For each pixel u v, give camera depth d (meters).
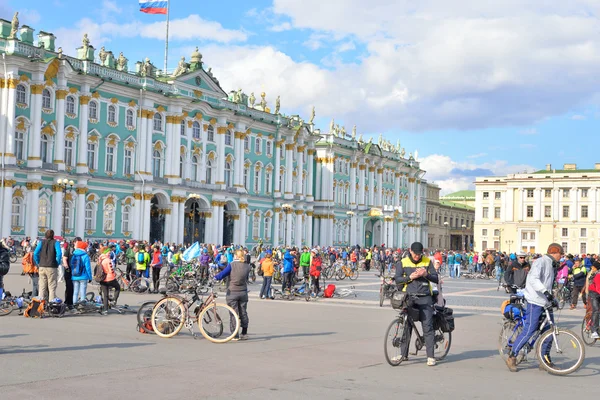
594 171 147.12
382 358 17.42
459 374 15.59
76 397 12.34
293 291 36.34
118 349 17.83
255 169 92.44
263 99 96.19
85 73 67.56
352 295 39.12
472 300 37.88
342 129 113.69
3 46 61.44
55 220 65.06
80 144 67.94
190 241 81.69
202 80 82.44
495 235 153.12
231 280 20.20
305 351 18.31
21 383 13.38
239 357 17.11
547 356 15.92
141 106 74.50
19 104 62.66
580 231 144.12
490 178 154.38
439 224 169.88
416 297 16.52
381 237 120.31
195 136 81.88
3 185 60.94
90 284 39.44
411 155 137.88
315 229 107.75
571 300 37.28
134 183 73.56
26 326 21.81
